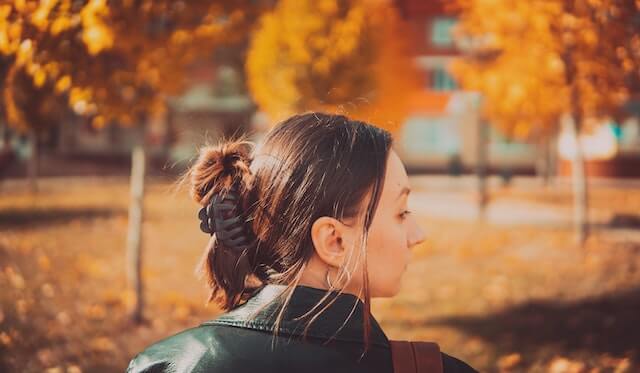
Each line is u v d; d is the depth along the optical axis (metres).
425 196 24.02
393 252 0.99
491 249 11.67
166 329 6.74
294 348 0.91
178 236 13.61
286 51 14.77
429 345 0.95
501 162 40.75
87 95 5.14
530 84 9.70
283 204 0.98
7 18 3.46
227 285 1.06
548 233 13.48
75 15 3.84
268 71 14.97
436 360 0.94
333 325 0.92
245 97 35.06
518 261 10.49
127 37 4.67
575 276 9.05
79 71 4.56
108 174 35.00
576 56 6.16
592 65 6.25
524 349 5.74
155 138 32.06
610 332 5.99
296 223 0.96
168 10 5.37
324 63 14.67
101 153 39.84
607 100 9.68
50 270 9.53
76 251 11.53
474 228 14.70
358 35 14.83
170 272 9.90
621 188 29.06
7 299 7.27
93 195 22.38
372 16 15.34
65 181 30.09
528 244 12.14
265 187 1.00
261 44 15.20
